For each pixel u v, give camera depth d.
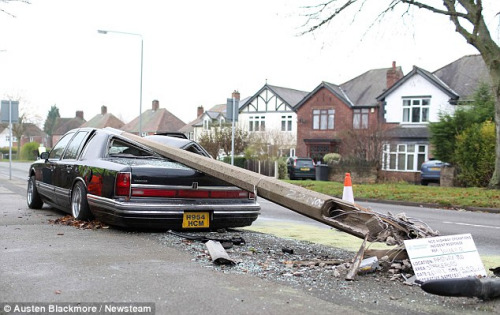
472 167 21.11
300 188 6.16
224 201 7.54
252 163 33.56
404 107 38.16
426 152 35.97
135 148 8.20
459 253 4.98
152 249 6.06
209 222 7.38
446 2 18.52
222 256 5.36
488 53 18.73
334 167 28.47
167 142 8.73
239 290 4.48
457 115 23.11
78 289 4.34
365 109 42.06
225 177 6.95
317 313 3.95
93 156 7.96
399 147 36.91
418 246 4.91
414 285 4.85
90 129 8.78
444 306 4.27
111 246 6.15
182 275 4.89
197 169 7.36
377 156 29.12
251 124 52.62
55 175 8.95
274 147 38.91
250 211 7.70
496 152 19.19
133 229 7.43
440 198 16.33
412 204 16.39
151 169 7.04
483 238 8.95
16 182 18.78
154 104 83.50
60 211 9.85
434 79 36.62
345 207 5.74
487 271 5.79
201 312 3.87
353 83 46.19
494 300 4.43
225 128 39.62
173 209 7.03
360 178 27.42
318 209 5.75
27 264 5.15
